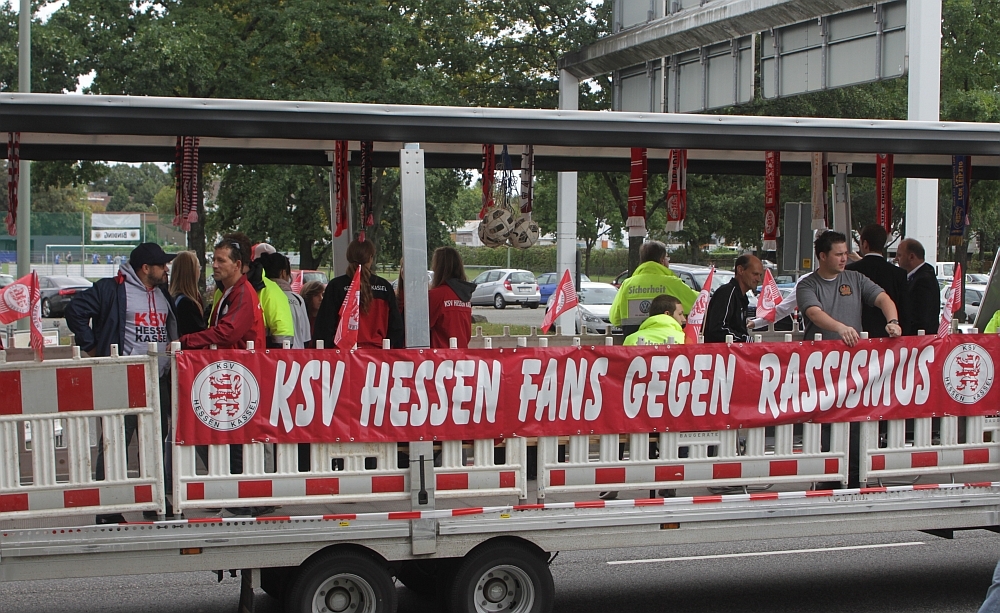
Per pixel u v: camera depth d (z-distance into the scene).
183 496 5.34
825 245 6.86
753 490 6.32
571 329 20.72
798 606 6.81
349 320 5.70
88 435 5.23
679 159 9.22
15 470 5.14
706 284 6.61
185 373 5.32
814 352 6.19
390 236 26.55
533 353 5.75
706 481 6.04
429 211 24.67
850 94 30.81
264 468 5.51
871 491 6.22
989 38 35.47
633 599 6.98
